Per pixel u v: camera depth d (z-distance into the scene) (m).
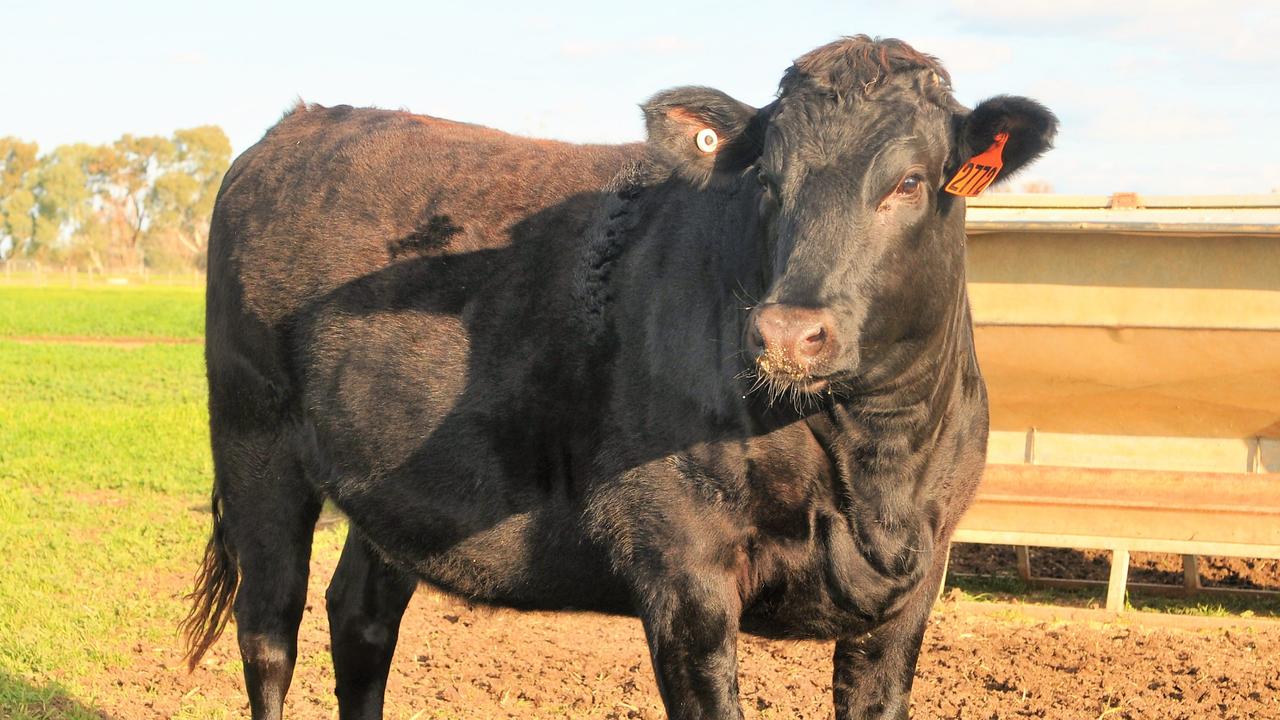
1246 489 7.50
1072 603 8.10
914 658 4.20
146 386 21.64
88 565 8.52
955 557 9.34
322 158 5.34
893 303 3.59
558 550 4.35
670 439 3.96
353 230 4.97
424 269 4.72
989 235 7.45
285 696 5.62
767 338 3.32
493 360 4.45
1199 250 7.15
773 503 3.84
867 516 3.83
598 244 4.31
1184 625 7.49
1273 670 6.53
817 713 5.96
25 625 7.12
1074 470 7.77
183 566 8.56
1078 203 8.12
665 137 3.95
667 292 4.05
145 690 6.25
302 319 5.03
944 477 4.02
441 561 4.67
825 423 3.76
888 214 3.60
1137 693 6.21
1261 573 8.82
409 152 5.13
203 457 13.12
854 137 3.64
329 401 4.87
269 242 5.23
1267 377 7.39
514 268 4.51
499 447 4.40
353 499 4.88
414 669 6.61
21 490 11.23
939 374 3.84
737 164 4.02
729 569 3.93
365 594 5.38
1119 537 7.71
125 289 80.19
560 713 5.97
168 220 135.00
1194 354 7.39
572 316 4.29
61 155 134.00
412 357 4.62
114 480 11.71
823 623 3.99
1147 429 8.01
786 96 3.83
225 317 5.38
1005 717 5.86
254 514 5.36
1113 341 7.48
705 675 3.93
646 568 4.02
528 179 4.75
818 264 3.50
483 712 5.98
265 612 5.28
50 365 26.05
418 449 4.59
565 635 7.27
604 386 4.15
